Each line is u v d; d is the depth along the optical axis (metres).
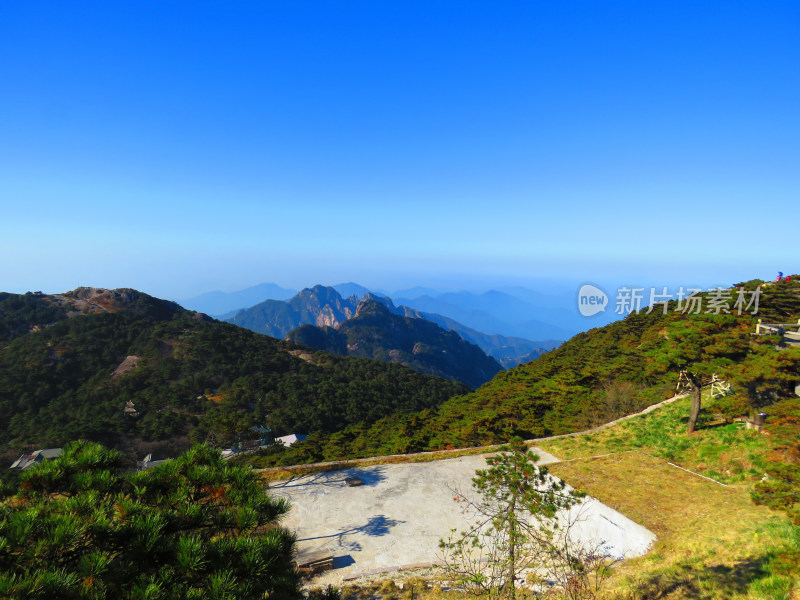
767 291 37.12
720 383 23.70
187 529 5.08
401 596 11.12
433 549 14.11
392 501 17.27
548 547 11.61
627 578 10.98
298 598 5.15
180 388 81.44
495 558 12.65
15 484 5.46
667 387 31.50
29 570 3.89
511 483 10.56
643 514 14.54
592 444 22.12
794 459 14.00
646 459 19.50
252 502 5.60
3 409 67.56
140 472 6.00
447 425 40.12
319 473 19.97
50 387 76.12
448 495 17.80
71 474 5.73
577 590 9.88
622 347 53.69
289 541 5.29
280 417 74.31
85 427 61.47
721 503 14.93
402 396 97.19
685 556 11.89
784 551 9.84
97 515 4.61
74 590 3.77
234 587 4.24
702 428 21.36
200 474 5.86
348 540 14.59
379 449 38.50
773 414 14.69
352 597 11.34
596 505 15.41
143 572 4.21
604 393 37.03
